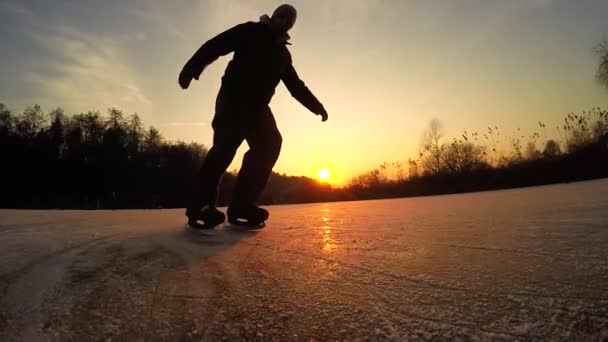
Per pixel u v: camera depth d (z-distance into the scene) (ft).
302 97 9.98
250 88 8.31
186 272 4.01
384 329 2.57
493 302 2.94
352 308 2.97
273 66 8.54
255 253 5.00
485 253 4.62
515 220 7.44
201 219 7.70
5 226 7.51
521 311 2.74
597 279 3.31
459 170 77.97
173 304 3.07
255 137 8.54
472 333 2.44
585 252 4.33
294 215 11.28
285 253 5.01
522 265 3.94
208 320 2.76
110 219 9.45
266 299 3.19
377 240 5.90
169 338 2.48
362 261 4.47
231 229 7.53
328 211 13.10
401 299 3.12
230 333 2.56
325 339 2.46
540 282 3.34
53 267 4.10
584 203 10.19
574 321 2.51
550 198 13.42
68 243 5.52
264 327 2.65
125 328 2.61
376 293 3.30
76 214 11.51
